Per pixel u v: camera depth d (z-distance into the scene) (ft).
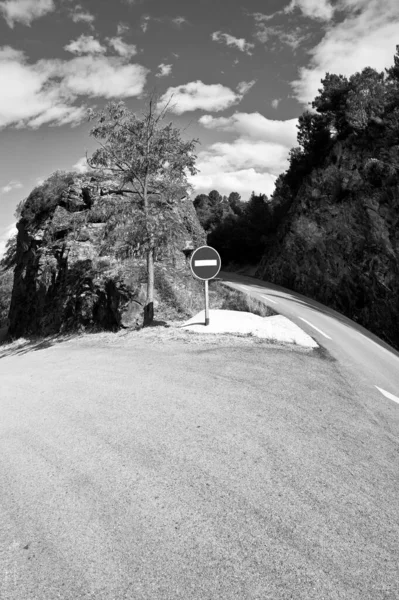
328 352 33.94
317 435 16.93
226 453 15.31
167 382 24.40
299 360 29.12
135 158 44.83
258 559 10.02
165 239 43.96
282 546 10.44
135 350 34.40
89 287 62.28
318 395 22.00
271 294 95.20
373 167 107.45
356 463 14.73
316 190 124.06
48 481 14.16
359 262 110.22
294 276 127.13
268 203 192.75
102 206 46.91
